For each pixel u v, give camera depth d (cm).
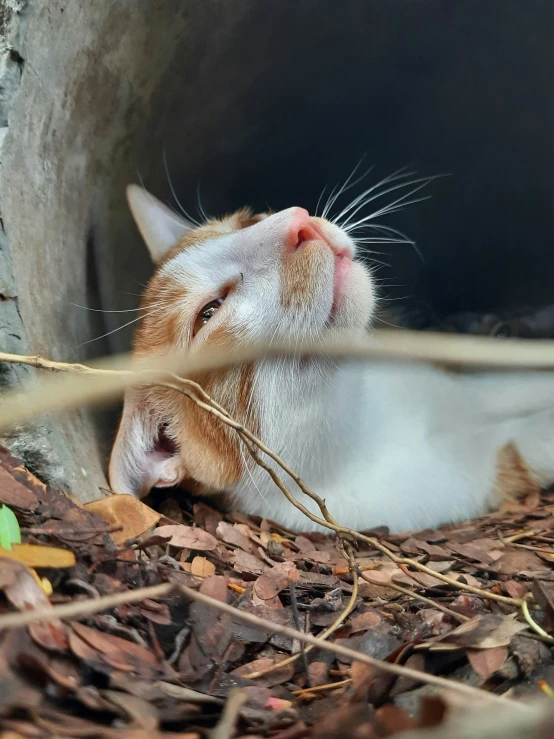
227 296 40
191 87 50
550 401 43
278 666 29
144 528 35
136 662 28
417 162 60
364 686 28
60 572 29
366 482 42
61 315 41
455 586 33
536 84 53
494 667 28
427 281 62
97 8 40
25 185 38
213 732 25
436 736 23
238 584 34
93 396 34
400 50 53
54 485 35
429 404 43
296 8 48
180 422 42
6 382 35
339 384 40
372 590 34
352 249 40
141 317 45
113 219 50
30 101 38
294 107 56
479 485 43
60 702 24
